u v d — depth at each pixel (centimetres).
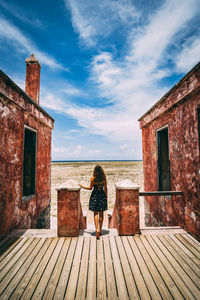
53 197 1221
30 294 195
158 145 543
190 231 340
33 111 480
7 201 341
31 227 471
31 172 512
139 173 2817
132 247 292
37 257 262
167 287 206
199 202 310
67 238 321
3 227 323
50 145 690
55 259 257
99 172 351
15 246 294
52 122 694
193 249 287
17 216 384
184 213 364
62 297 191
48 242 306
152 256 267
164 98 454
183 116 370
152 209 602
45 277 221
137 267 241
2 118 328
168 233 343
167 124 459
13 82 347
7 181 343
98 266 243
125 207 336
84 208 979
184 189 364
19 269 236
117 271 233
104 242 307
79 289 203
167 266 244
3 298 189
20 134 407
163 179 531
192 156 335
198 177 315
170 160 438
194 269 238
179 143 389
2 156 327
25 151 497
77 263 249
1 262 250
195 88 312
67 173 3120
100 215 334
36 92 634
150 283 212
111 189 1459
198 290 202
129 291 200
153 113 552
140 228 365
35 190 510
